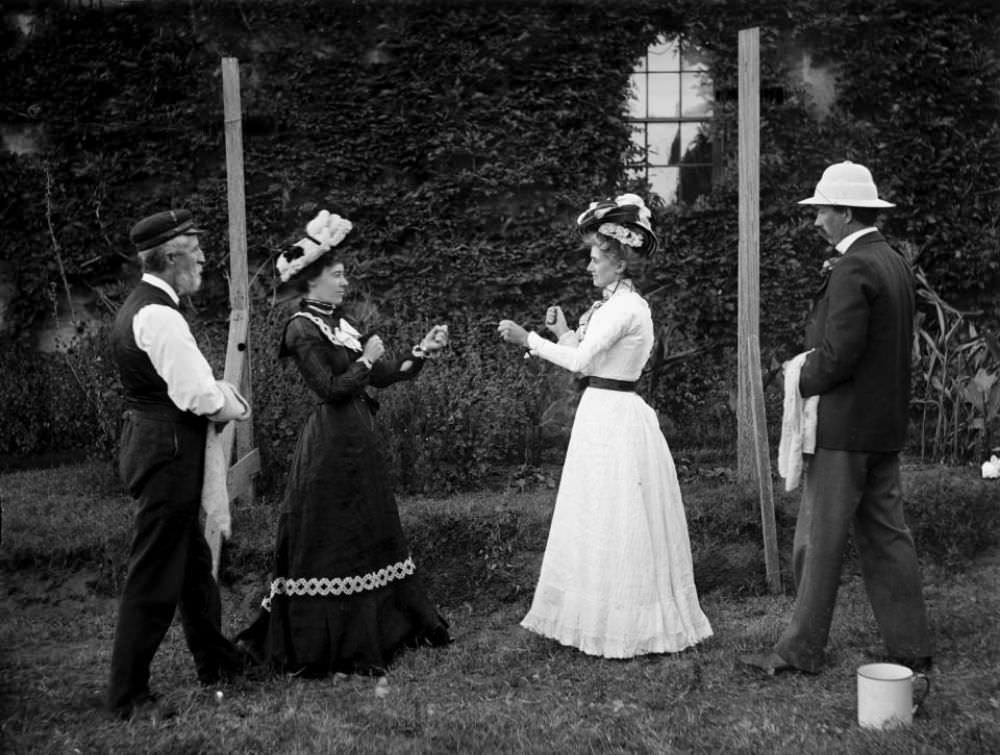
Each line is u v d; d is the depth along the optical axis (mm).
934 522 5316
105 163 8461
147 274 3574
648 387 7020
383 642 4031
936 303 7012
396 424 6031
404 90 8664
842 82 8984
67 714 3566
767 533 4891
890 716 3242
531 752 3139
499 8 8680
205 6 8508
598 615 3994
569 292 8812
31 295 8445
